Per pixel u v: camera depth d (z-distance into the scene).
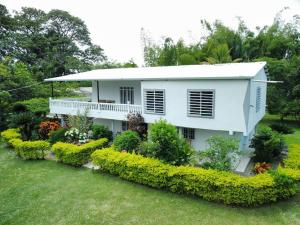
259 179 9.01
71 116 19.17
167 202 9.45
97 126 18.47
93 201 9.68
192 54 36.97
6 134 18.05
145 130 16.41
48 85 33.66
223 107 13.20
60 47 55.50
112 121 19.34
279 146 14.01
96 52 63.97
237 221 8.05
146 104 16.19
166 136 11.03
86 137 17.12
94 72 23.39
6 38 42.19
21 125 18.98
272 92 27.16
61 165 14.02
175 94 14.77
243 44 38.56
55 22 58.19
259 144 13.62
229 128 13.18
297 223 7.86
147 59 47.03
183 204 9.27
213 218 8.27
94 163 12.64
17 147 15.37
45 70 44.25
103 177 12.02
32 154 14.94
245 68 14.99
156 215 8.57
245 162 13.88
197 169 9.95
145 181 10.80
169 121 15.28
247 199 8.75
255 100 15.19
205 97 13.70
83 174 12.50
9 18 42.59
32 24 51.47
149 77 15.56
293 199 9.40
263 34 39.53
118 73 20.12
